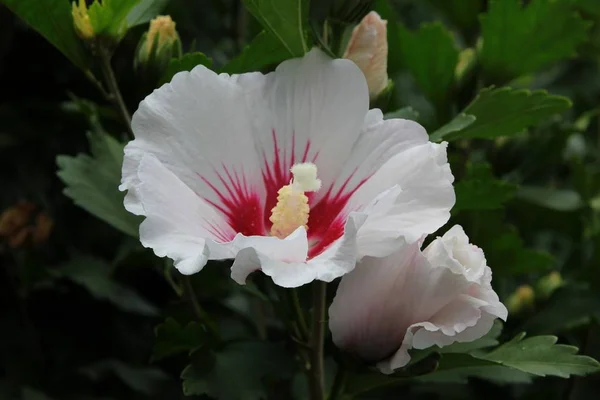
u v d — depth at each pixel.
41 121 0.90
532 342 0.69
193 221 0.64
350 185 0.67
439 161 0.64
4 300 0.86
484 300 0.65
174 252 0.63
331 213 0.67
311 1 0.70
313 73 0.67
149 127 0.65
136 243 0.80
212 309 0.84
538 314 0.81
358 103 0.67
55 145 0.90
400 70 0.84
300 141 0.67
